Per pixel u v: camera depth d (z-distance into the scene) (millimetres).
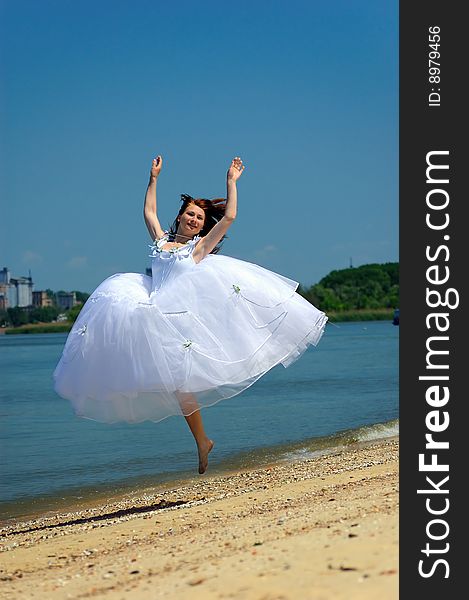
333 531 5789
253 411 22359
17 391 34406
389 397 24641
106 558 6691
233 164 9078
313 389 28625
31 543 8102
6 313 182000
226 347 8453
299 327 8852
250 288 8758
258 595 4699
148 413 8406
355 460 11539
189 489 11367
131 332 8234
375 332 108875
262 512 7668
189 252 8812
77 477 14008
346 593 4543
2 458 16266
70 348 8539
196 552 6059
